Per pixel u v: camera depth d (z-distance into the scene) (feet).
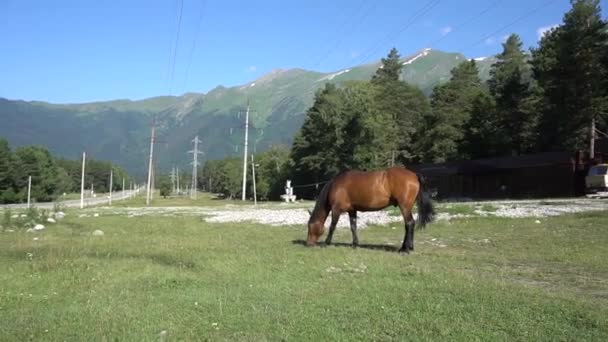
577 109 179.52
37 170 402.11
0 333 24.88
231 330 25.14
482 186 191.93
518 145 239.71
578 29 176.76
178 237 73.97
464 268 42.22
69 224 110.93
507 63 293.43
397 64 357.20
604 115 184.24
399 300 29.96
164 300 31.01
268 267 41.63
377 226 83.61
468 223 81.35
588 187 144.56
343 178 55.01
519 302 29.22
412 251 51.39
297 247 55.77
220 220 114.01
